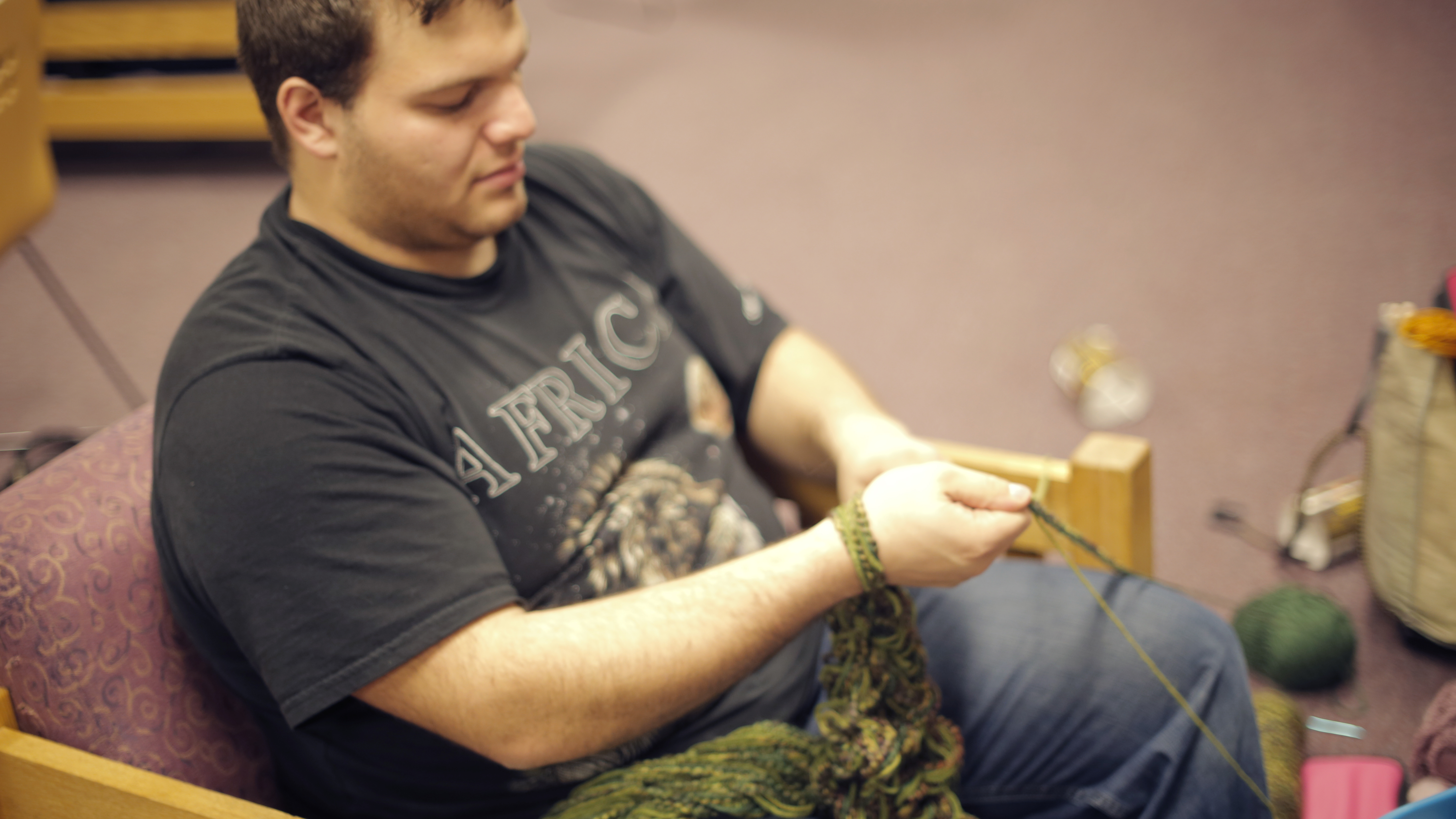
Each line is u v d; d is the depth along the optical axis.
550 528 0.87
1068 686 0.88
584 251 1.01
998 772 0.90
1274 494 1.72
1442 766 1.02
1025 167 2.88
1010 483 0.90
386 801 0.85
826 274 2.56
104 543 0.82
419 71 0.78
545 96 3.66
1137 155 2.82
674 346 1.03
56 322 2.55
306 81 0.79
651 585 0.90
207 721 0.87
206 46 3.09
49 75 3.20
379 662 0.71
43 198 1.47
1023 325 2.27
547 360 0.92
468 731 0.73
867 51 3.73
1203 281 2.29
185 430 0.74
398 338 0.84
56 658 0.78
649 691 0.76
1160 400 1.98
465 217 0.85
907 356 2.24
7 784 0.78
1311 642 1.25
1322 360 2.00
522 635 0.74
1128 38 3.46
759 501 1.03
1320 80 2.95
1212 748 0.83
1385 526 1.36
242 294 0.81
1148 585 0.92
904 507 0.78
